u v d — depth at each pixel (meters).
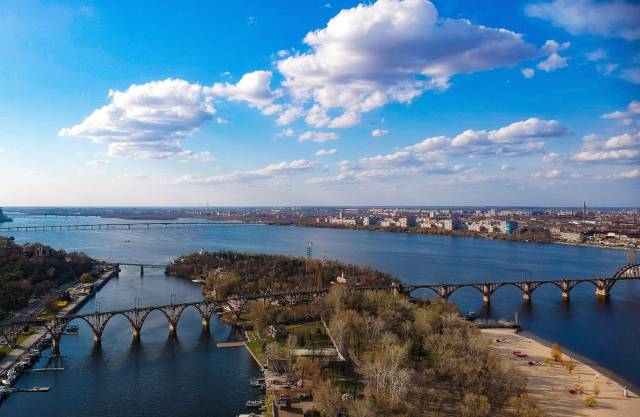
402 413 190.00
